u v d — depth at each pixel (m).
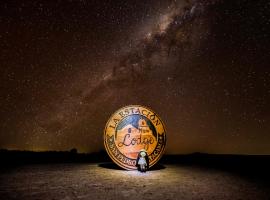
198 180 3.48
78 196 2.64
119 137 4.17
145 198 2.58
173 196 2.66
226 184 3.24
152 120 4.27
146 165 4.07
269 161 5.44
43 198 2.56
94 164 4.95
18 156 5.80
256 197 2.66
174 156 6.36
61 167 4.52
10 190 2.85
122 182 3.31
